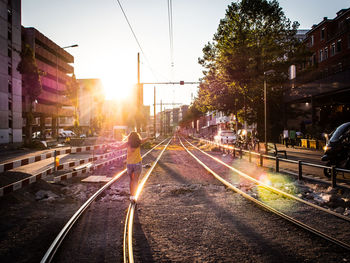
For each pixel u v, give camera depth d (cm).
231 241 391
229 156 1736
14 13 3841
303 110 3438
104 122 8431
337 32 3294
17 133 3906
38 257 334
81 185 798
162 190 753
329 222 472
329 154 977
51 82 5766
